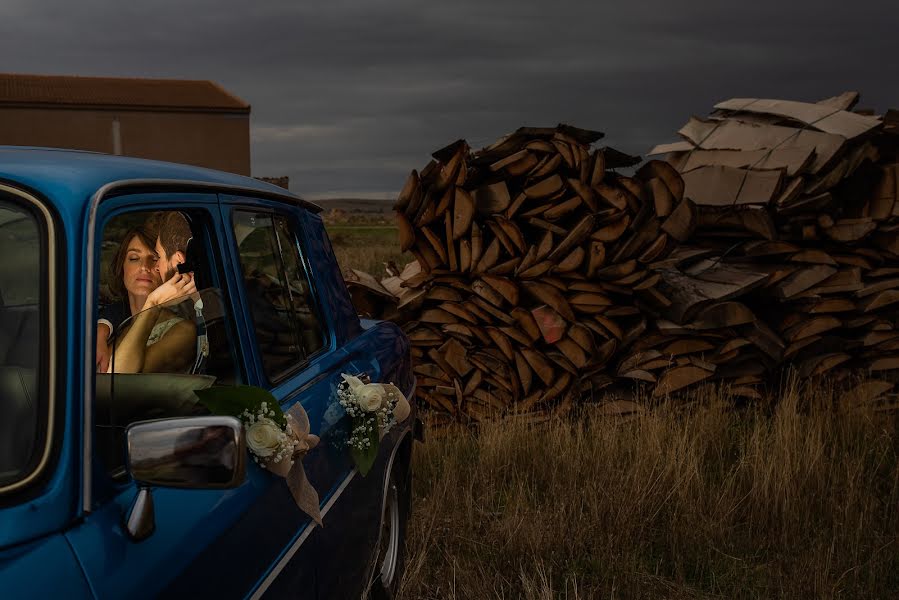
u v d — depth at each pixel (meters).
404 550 3.48
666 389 5.78
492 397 5.80
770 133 6.57
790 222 6.16
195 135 34.88
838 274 6.07
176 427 1.29
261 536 1.75
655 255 5.53
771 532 4.12
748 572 3.78
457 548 3.97
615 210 5.48
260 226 2.35
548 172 5.42
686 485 4.39
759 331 5.86
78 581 1.22
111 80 36.59
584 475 4.80
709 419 5.50
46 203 1.43
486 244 5.82
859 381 6.15
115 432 1.64
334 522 2.22
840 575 3.70
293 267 2.58
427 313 5.77
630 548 3.96
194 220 2.04
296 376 2.29
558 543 3.90
